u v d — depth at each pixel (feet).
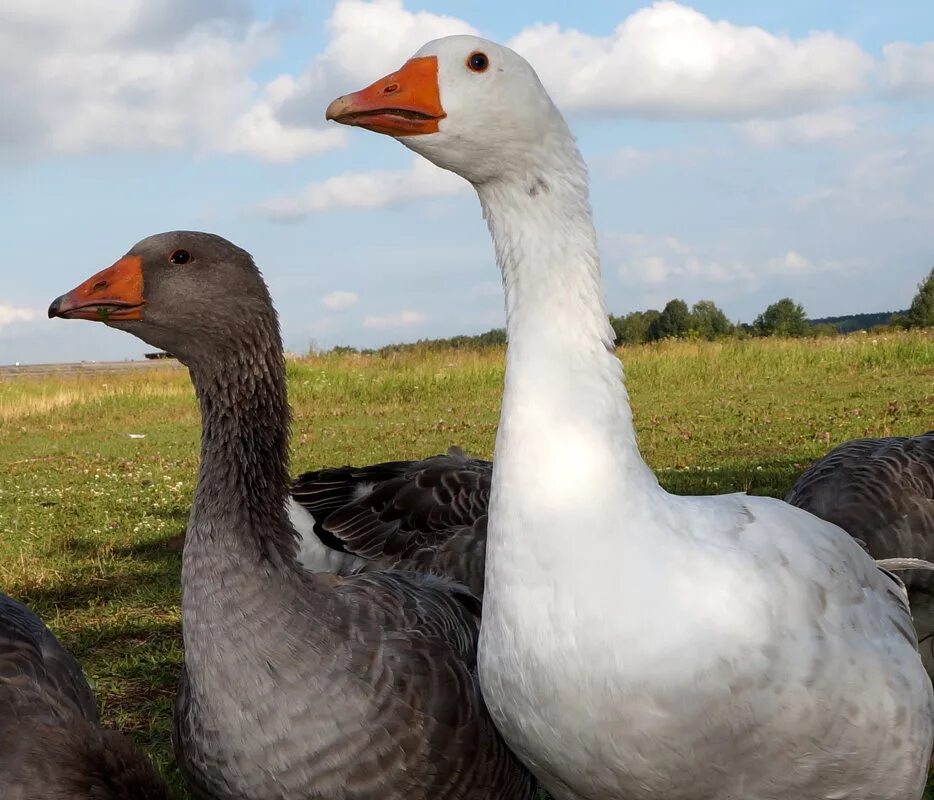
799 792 2.94
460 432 14.06
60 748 3.25
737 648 2.81
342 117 3.02
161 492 10.14
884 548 4.59
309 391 20.07
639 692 2.81
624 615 2.81
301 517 4.78
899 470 4.70
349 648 3.28
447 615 3.62
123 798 3.18
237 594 3.26
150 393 22.08
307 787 3.24
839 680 2.88
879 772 2.97
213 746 3.28
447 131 2.99
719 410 14.47
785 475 8.87
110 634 5.56
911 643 3.16
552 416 2.91
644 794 2.93
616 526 2.85
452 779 3.38
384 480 4.71
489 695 3.06
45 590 6.53
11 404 20.52
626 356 21.39
